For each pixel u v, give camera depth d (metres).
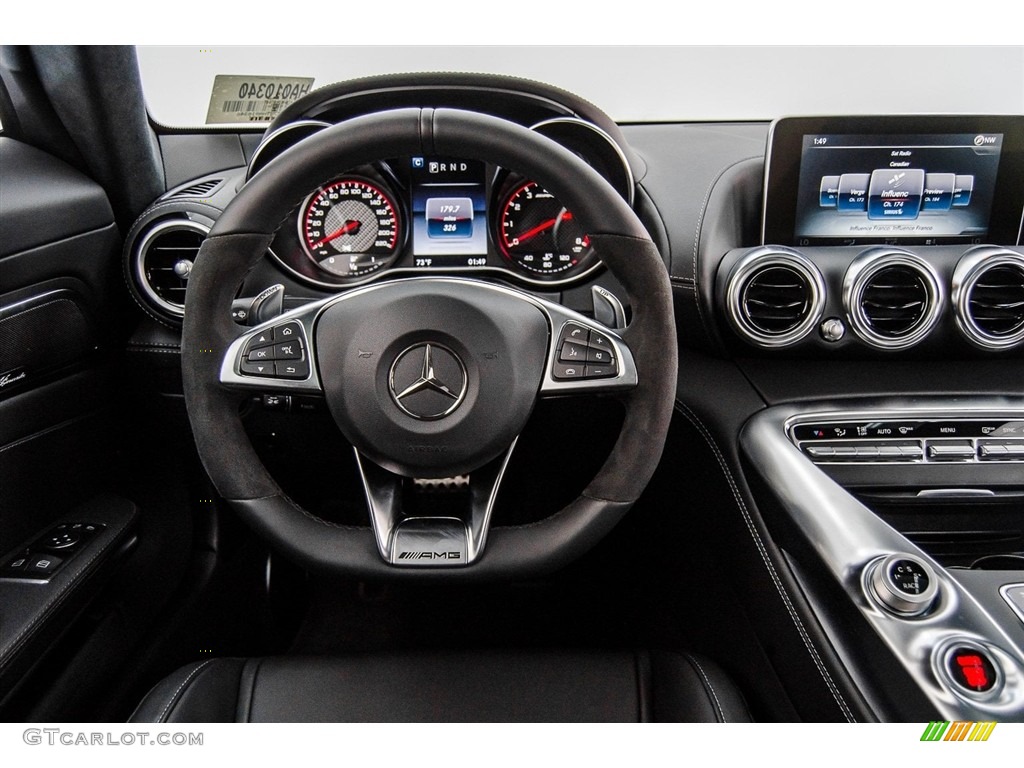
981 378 1.14
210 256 0.82
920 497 1.11
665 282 0.85
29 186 1.06
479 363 0.85
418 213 1.16
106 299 1.21
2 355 1.01
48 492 1.14
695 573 1.34
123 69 1.10
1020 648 0.83
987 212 1.14
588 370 0.87
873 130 1.11
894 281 1.10
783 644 1.03
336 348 0.87
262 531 0.91
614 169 1.15
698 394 1.19
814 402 1.14
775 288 1.10
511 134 0.79
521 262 1.18
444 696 0.93
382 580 0.91
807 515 0.99
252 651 1.45
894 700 0.84
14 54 1.05
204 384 0.86
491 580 0.91
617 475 0.90
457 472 0.88
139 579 1.27
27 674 0.96
